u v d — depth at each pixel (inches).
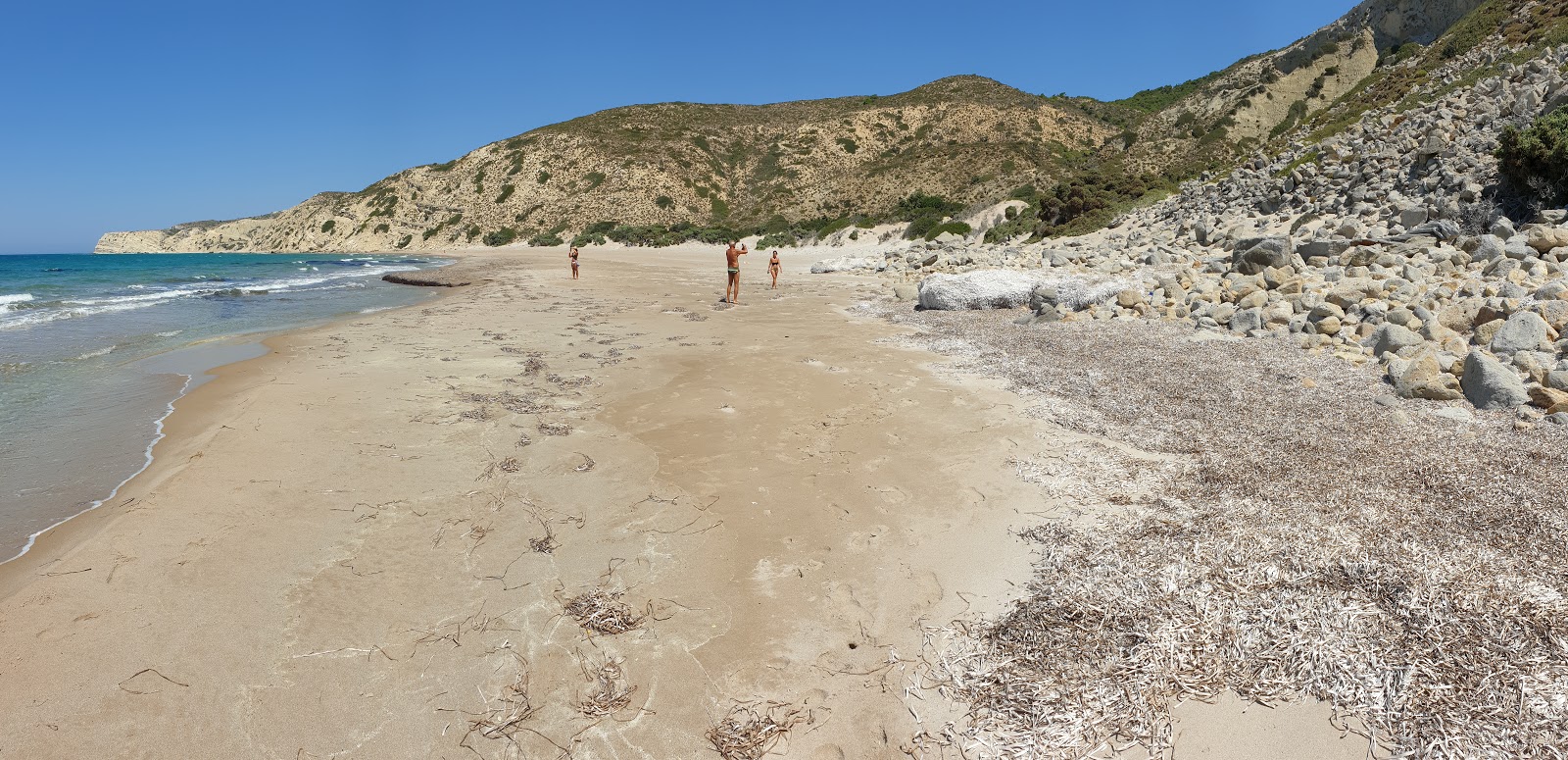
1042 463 237.6
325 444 259.0
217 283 1128.8
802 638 150.3
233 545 184.1
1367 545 168.2
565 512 205.2
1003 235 1492.4
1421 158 731.4
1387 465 219.0
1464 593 146.3
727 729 126.3
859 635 151.0
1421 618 140.0
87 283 1125.1
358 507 207.5
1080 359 383.9
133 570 171.6
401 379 362.6
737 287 739.4
